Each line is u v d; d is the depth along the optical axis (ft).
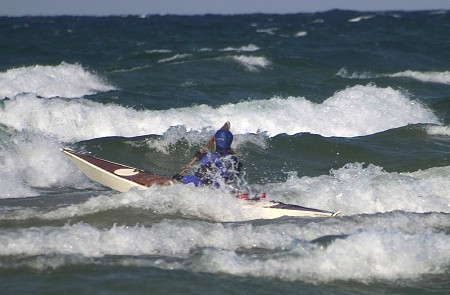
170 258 109.50
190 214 134.41
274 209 136.26
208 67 378.53
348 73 381.60
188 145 201.77
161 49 524.11
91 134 221.87
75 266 104.83
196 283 100.94
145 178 152.25
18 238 112.16
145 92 273.95
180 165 191.72
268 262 107.96
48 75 310.24
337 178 165.17
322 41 601.21
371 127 237.04
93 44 584.40
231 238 118.62
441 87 333.01
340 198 146.72
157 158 195.11
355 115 240.94
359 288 102.06
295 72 384.88
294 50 483.92
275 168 185.78
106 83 324.19
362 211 143.74
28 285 98.53
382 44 524.52
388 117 242.58
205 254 109.91
